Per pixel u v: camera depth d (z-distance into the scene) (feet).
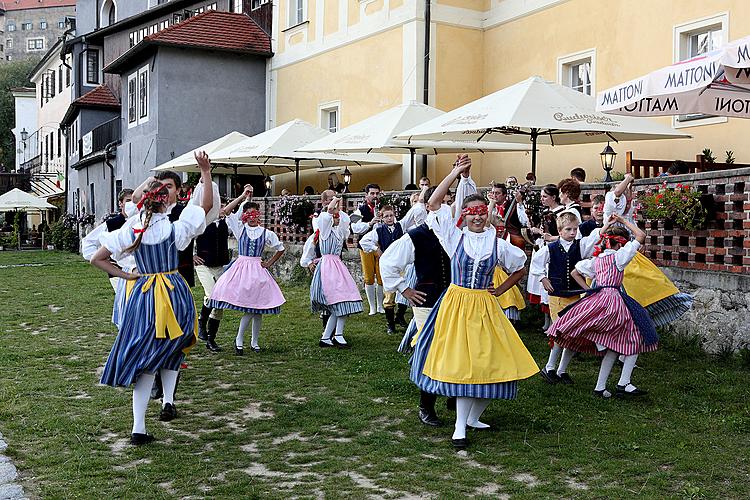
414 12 58.85
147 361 18.51
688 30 45.14
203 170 20.15
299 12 75.77
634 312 22.41
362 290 46.26
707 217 28.37
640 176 40.63
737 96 27.30
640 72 48.11
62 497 15.48
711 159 41.83
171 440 19.22
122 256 18.85
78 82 126.41
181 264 26.45
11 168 227.20
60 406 22.18
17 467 17.28
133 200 21.43
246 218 29.76
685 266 29.48
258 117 80.84
